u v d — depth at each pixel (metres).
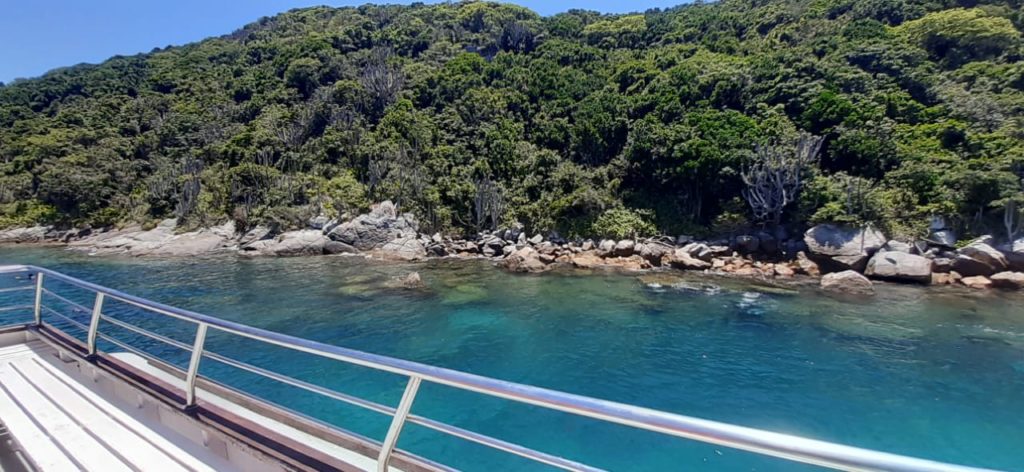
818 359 11.12
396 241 28.84
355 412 8.47
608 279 20.84
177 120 53.34
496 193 31.52
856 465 1.22
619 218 28.45
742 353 11.62
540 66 46.72
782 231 24.38
